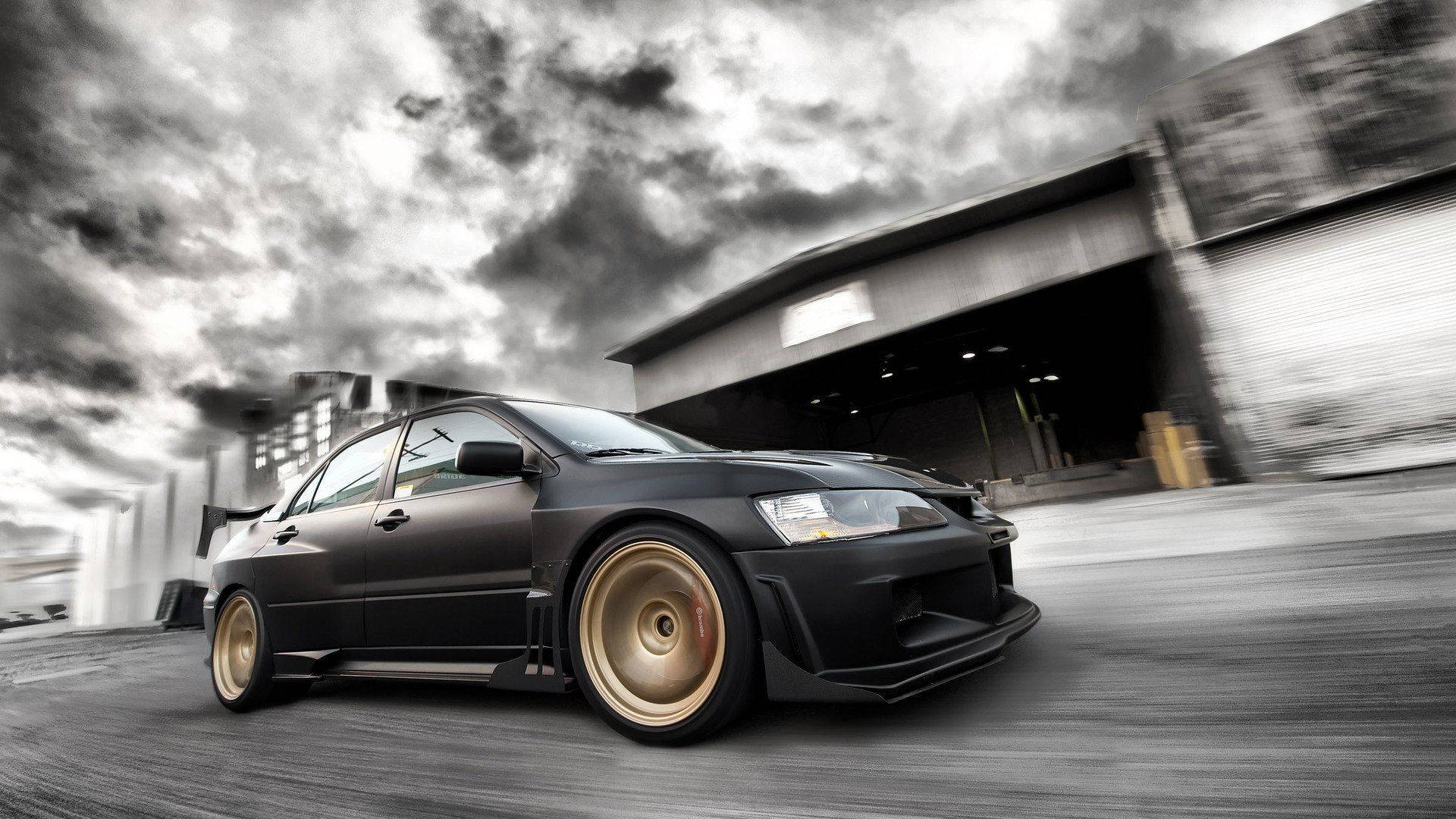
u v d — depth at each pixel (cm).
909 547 151
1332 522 391
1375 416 699
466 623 192
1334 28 722
